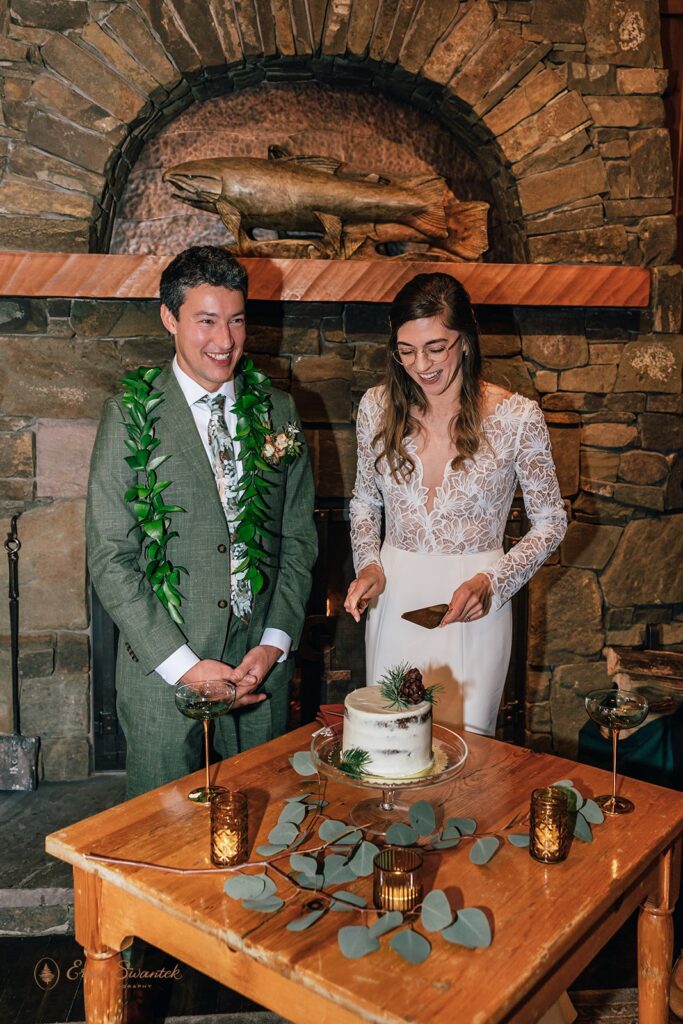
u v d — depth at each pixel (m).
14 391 2.58
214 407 1.98
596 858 1.41
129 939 1.47
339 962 1.17
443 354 1.86
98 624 2.73
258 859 1.40
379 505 2.23
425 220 2.61
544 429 1.99
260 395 2.05
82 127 2.47
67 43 2.44
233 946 1.23
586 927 1.28
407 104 2.83
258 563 2.02
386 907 1.26
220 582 1.95
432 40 2.54
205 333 1.85
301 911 1.28
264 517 1.98
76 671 2.72
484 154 2.78
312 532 2.17
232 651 2.01
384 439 2.05
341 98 2.80
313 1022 1.20
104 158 2.49
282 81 2.75
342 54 2.52
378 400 2.10
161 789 1.63
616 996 2.05
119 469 1.91
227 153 2.79
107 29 2.45
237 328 1.89
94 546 1.92
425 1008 1.09
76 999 2.07
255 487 1.98
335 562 2.84
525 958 1.18
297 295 2.53
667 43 2.81
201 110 2.77
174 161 2.78
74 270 2.44
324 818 1.53
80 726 2.75
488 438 1.98
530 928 1.24
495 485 2.00
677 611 2.90
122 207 2.79
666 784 2.60
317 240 2.63
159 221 2.80
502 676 2.07
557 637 2.84
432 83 2.59
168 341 2.62
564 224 2.66
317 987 1.14
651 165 2.67
